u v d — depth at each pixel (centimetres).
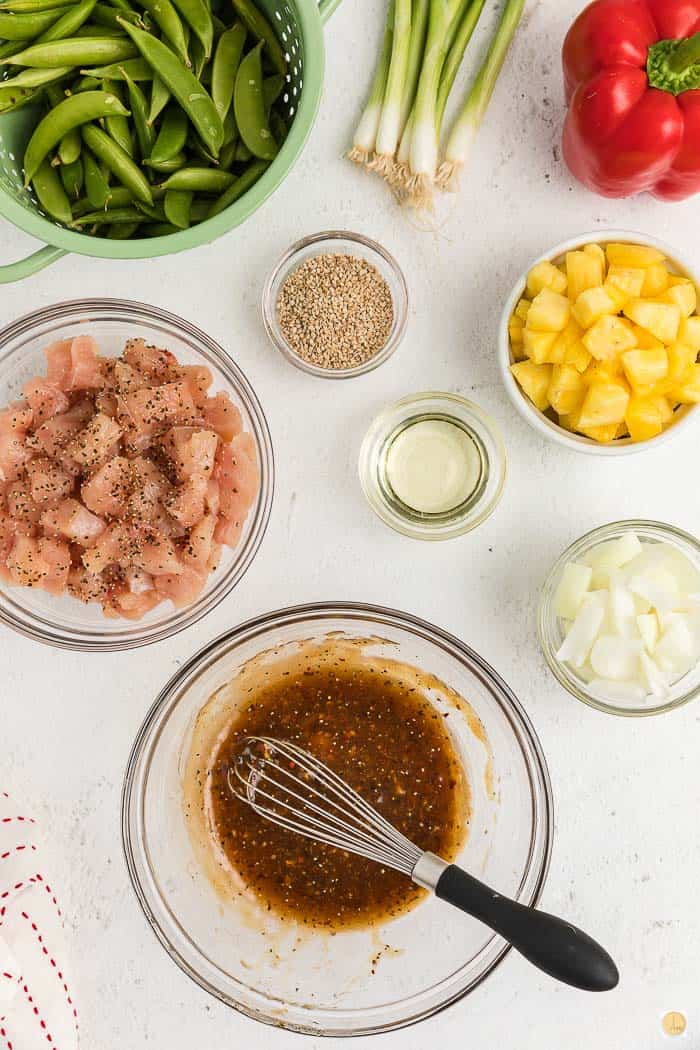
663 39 71
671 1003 79
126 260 78
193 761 80
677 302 73
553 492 79
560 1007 80
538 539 79
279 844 80
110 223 74
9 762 79
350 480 79
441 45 74
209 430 73
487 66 75
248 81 72
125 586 75
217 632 79
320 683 80
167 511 73
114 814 79
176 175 71
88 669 79
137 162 72
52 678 79
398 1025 78
